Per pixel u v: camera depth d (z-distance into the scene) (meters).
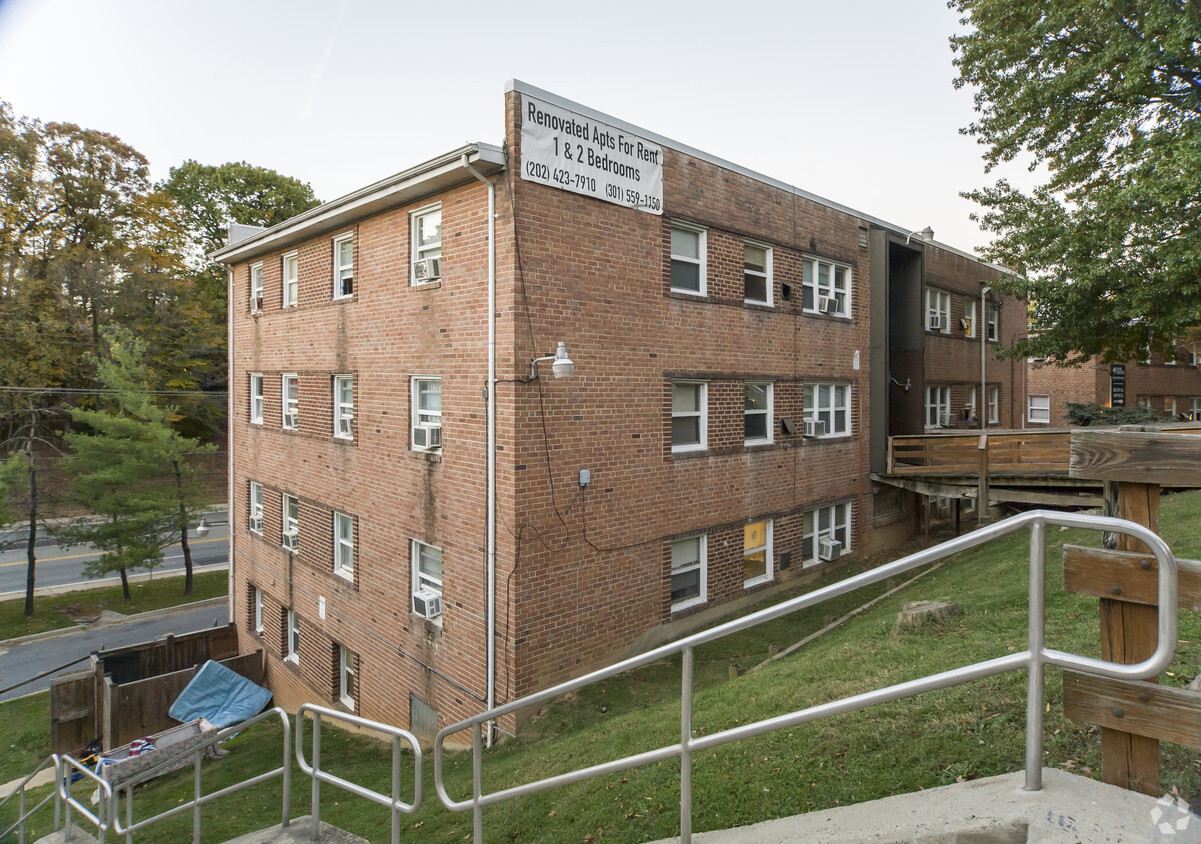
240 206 44.66
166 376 37.88
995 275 24.25
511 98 10.08
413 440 12.25
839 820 3.18
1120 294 14.24
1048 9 14.58
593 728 8.96
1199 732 2.33
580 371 11.01
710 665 11.39
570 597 10.96
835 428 16.70
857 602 13.73
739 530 13.88
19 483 24.62
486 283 10.63
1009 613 7.67
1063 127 15.27
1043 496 14.64
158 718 15.48
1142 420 22.05
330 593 14.73
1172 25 12.28
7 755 15.41
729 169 13.50
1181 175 11.71
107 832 10.48
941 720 4.85
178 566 29.69
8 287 31.77
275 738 14.22
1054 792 2.56
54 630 22.58
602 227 11.26
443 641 11.62
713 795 4.92
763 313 14.31
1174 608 2.15
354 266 13.70
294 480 16.05
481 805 4.54
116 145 35.59
